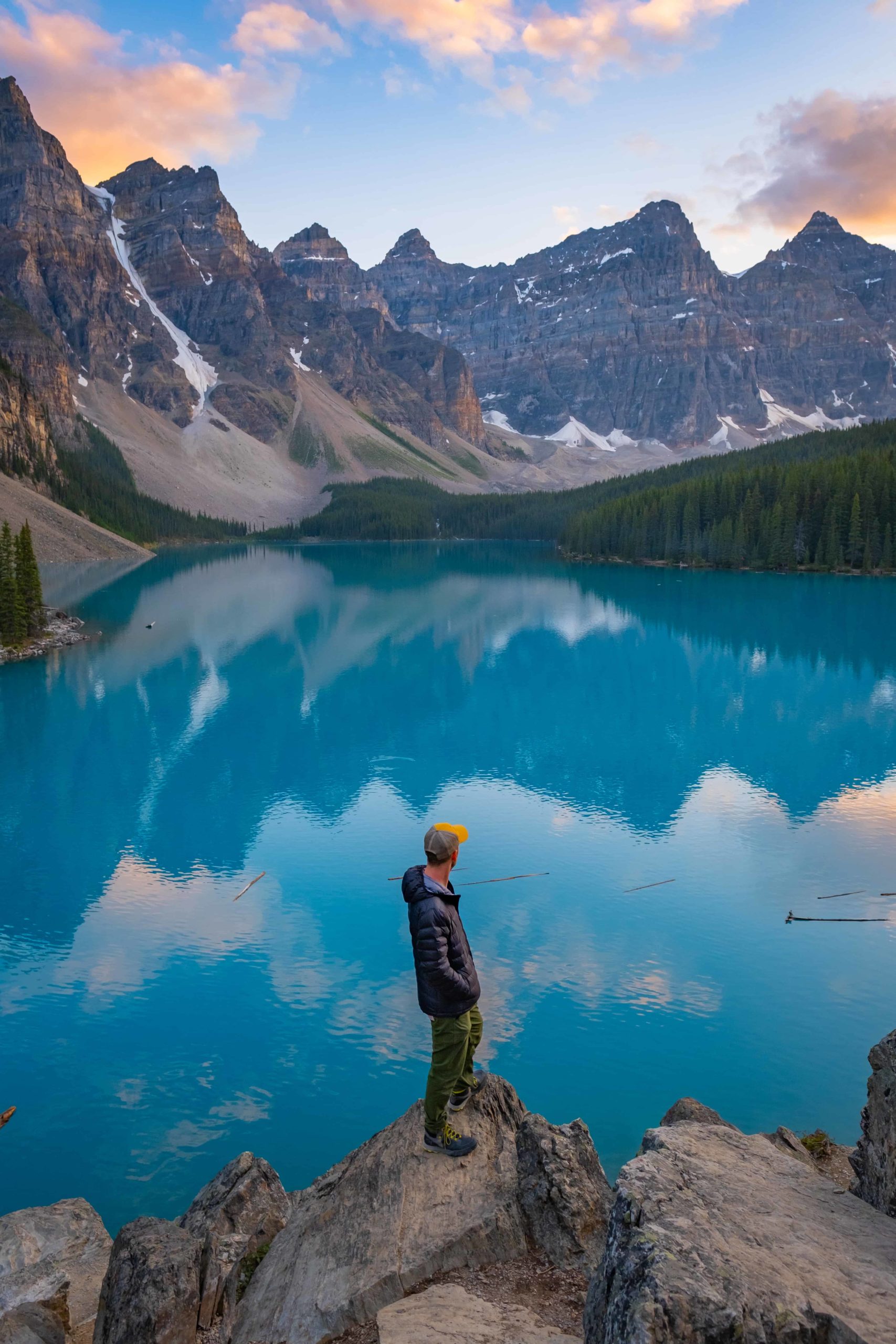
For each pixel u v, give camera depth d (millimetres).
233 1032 20172
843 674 71000
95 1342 7828
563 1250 6941
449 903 7922
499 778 43156
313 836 34688
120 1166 15492
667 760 46375
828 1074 18016
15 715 56969
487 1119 8609
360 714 57844
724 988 21891
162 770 44625
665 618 105750
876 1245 5320
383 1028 20266
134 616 106250
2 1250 9859
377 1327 6234
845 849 32438
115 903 28078
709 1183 5902
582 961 23547
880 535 158625
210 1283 8094
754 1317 4578
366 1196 7859
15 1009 21359
